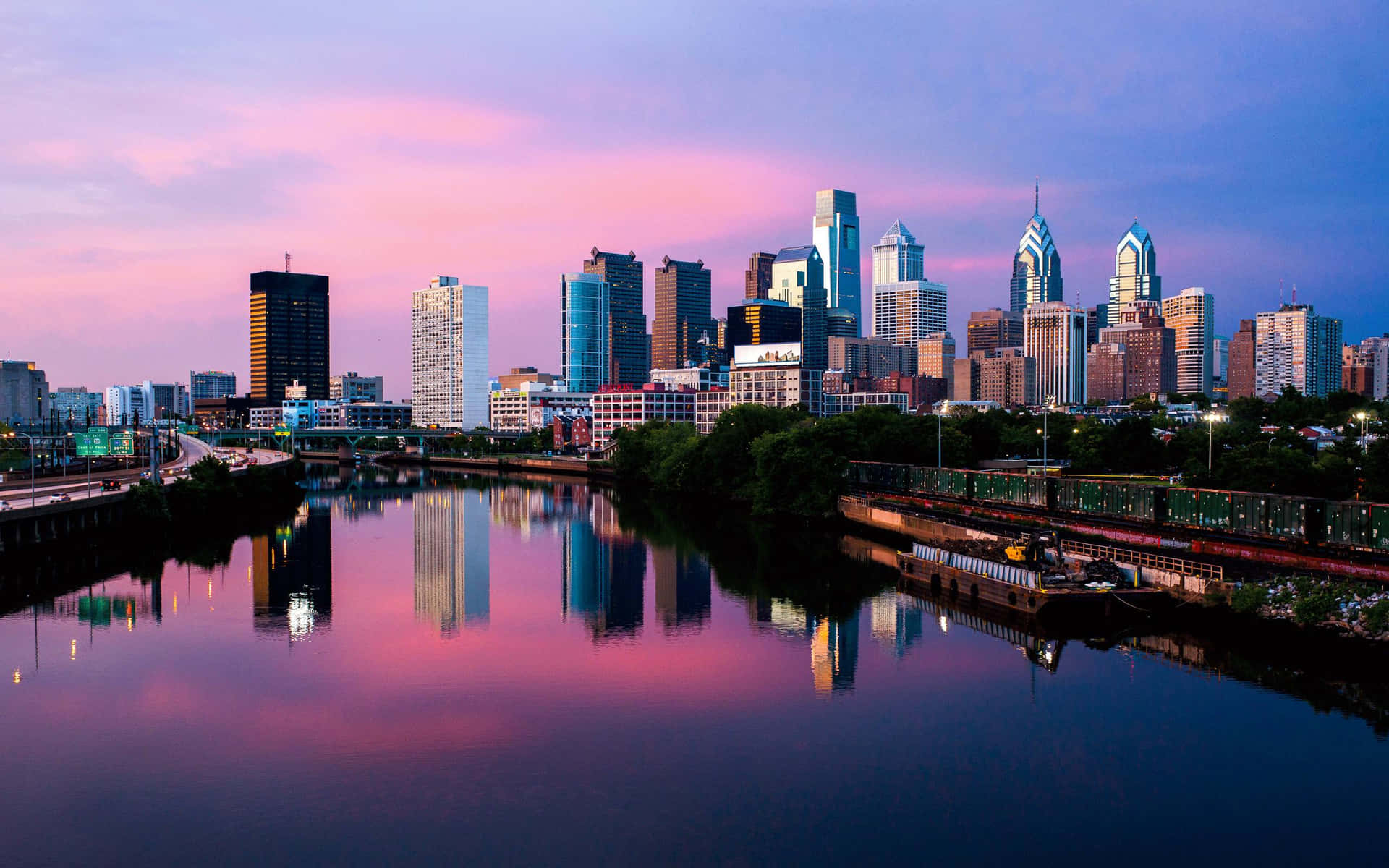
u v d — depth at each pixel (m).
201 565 142.38
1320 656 81.94
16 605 113.31
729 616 106.81
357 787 62.75
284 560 147.88
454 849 55.28
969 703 76.69
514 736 71.00
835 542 159.62
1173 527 123.75
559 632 100.56
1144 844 55.34
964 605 110.75
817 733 71.25
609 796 61.56
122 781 63.62
